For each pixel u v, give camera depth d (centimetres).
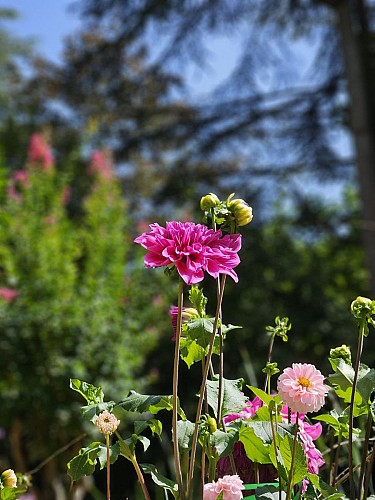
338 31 1131
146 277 809
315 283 1189
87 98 1370
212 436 141
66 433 718
